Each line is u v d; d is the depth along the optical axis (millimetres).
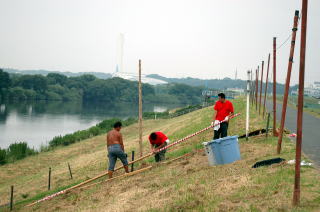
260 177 7594
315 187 6555
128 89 181500
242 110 27828
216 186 7641
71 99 157125
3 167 27625
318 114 26594
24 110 97812
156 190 8531
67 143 40031
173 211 6684
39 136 52156
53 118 81938
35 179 20047
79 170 19250
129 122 56625
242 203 6305
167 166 11406
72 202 9773
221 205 6359
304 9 5883
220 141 9859
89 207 8609
